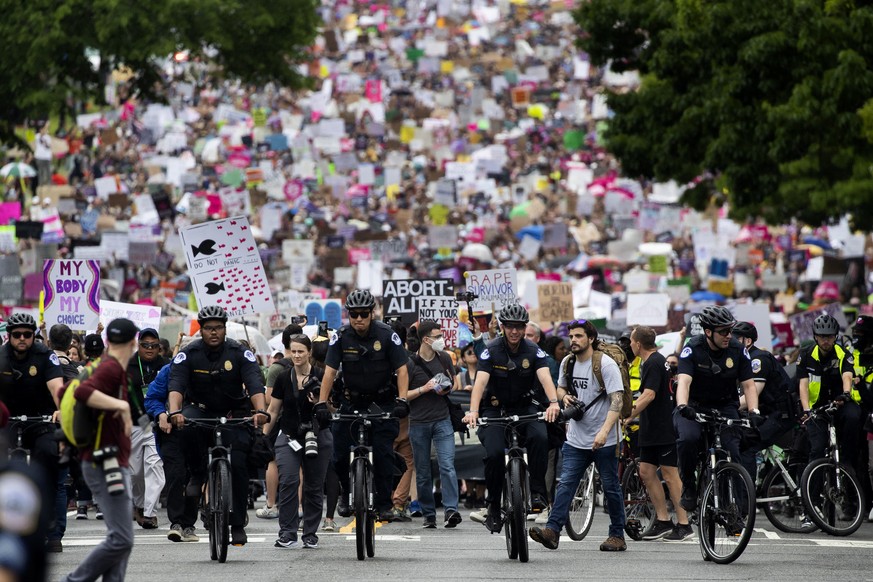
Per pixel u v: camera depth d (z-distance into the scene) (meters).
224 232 64.69
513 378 43.94
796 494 54.44
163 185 176.62
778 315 103.00
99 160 198.25
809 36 86.81
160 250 146.75
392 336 44.25
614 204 174.00
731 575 39.84
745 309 75.50
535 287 99.12
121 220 151.38
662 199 189.00
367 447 43.88
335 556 44.91
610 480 46.56
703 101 93.94
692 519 54.19
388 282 71.25
